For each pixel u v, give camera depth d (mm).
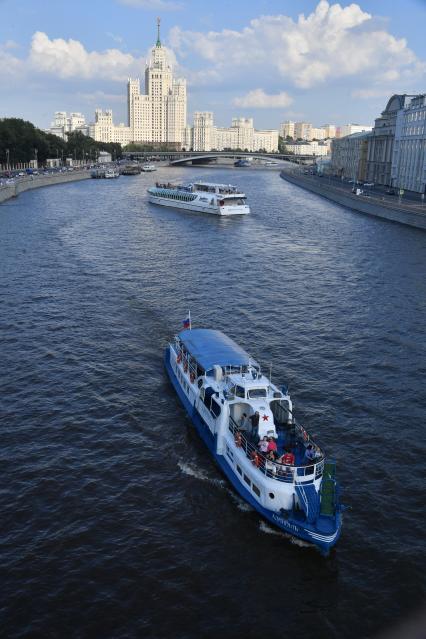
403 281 80562
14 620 24703
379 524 31062
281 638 24453
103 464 35656
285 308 67250
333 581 27469
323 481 30047
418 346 55781
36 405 42312
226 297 70938
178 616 25234
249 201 187625
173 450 37531
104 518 30953
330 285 77875
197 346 43688
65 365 49250
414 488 34062
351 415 42219
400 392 45906
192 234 118000
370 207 153750
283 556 28922
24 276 78375
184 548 29156
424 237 116750
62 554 28328
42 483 33531
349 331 59688
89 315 62312
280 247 105062
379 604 26250
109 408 42250
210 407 37656
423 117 176375
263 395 36281
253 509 32125
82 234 113562
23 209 148875
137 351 52812
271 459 31266
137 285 75125
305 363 51281
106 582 26828
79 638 24016
